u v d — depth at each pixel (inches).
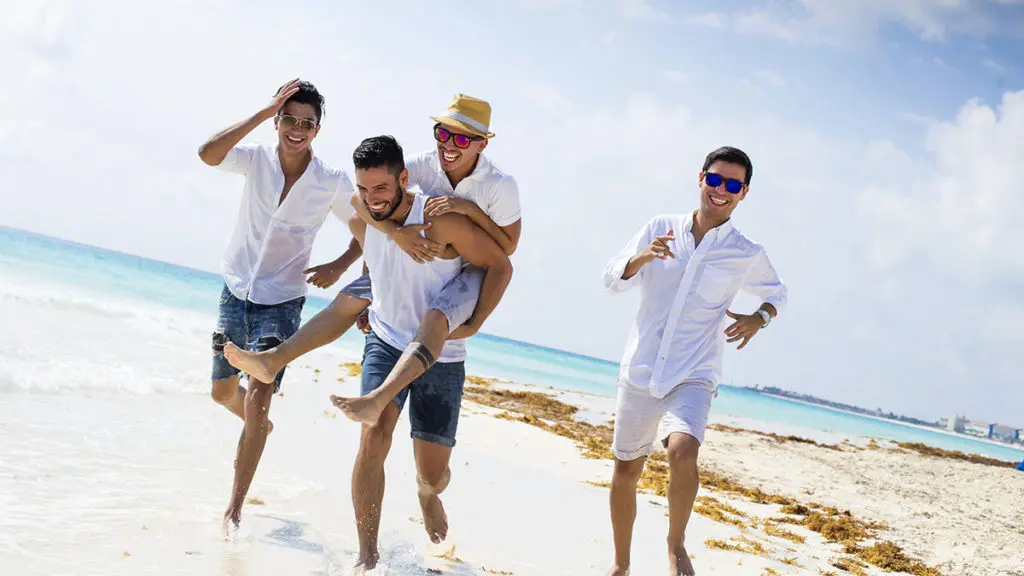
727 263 179.5
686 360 177.5
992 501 492.7
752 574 217.8
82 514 165.0
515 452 370.9
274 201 192.2
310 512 196.9
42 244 2490.2
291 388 425.1
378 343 166.2
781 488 426.6
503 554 190.9
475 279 167.3
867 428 2032.5
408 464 284.5
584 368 2349.9
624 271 180.1
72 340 420.5
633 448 181.6
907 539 327.0
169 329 584.7
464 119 164.9
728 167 177.0
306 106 189.5
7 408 244.4
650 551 225.0
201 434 259.4
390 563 164.1
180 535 162.4
